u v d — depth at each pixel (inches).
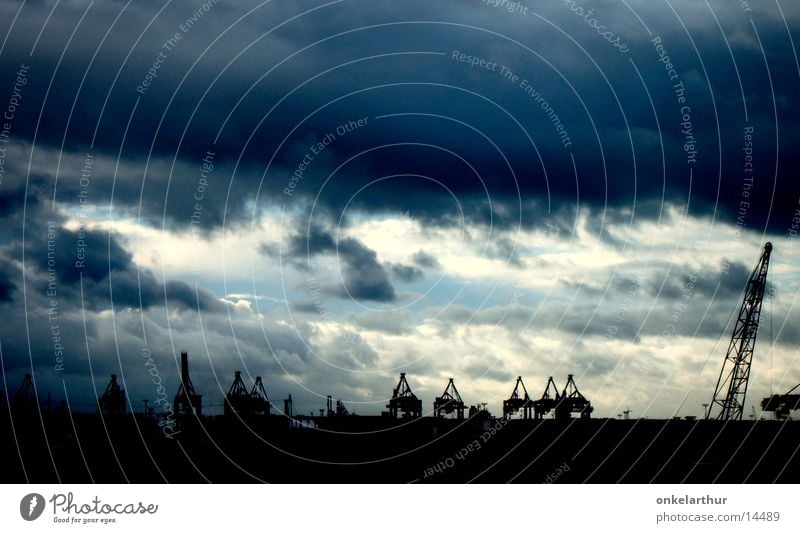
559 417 2647.6
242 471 2551.7
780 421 2559.1
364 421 2674.7
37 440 2447.1
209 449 2564.0
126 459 2484.0
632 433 2581.2
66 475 2437.3
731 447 2539.4
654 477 2519.7
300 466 2598.4
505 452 2625.5
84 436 2479.1
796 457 2501.2
